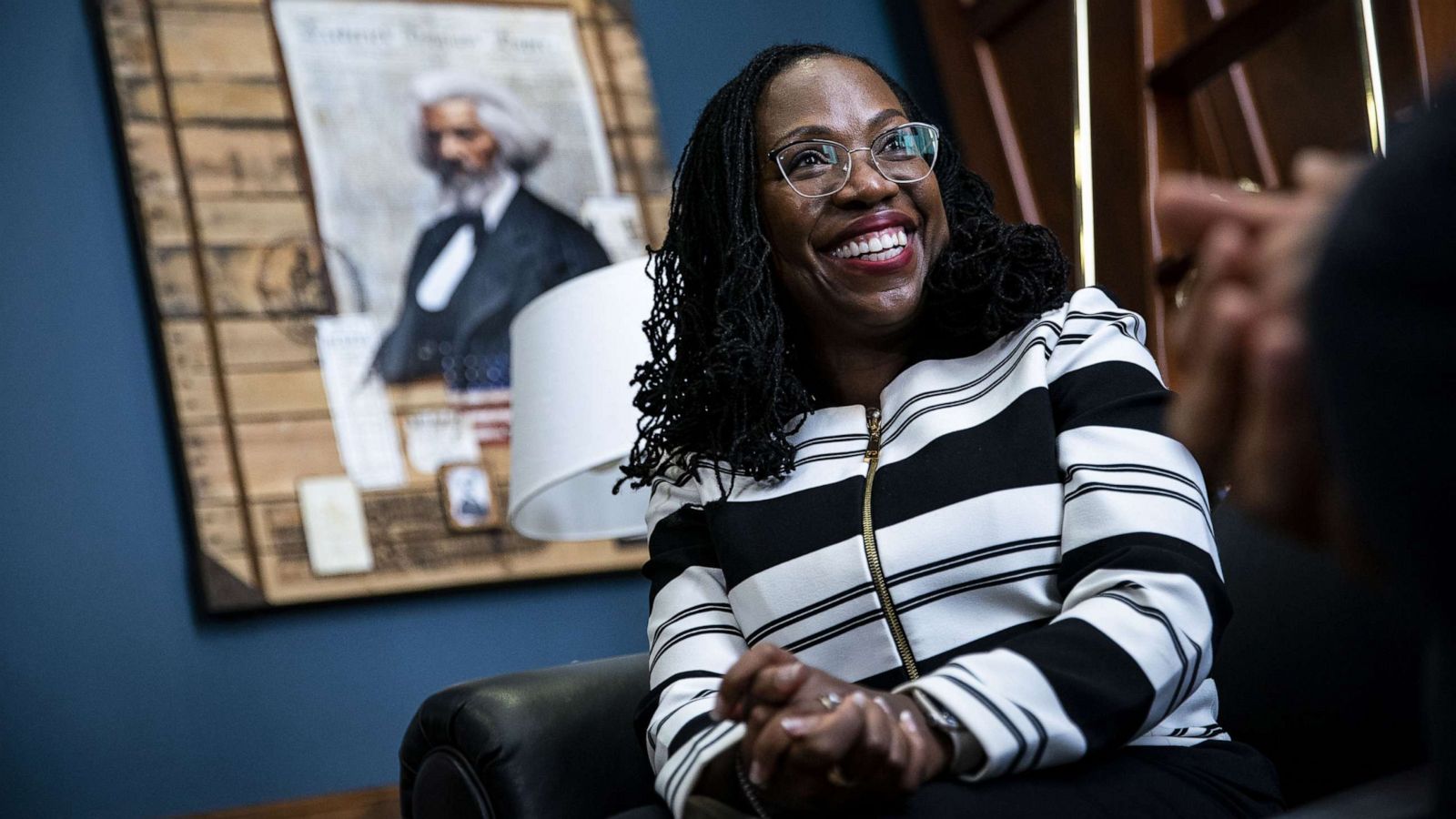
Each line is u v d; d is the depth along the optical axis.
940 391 1.36
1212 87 2.89
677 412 1.49
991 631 1.22
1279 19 2.49
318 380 3.04
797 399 1.41
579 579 3.15
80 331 2.97
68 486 2.90
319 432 3.01
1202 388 0.52
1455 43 2.11
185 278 3.01
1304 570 1.30
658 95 3.56
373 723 2.95
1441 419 0.41
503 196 3.27
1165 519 1.15
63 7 3.12
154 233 3.01
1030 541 1.22
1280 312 0.49
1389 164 0.43
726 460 1.41
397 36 3.29
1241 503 0.53
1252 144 2.82
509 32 3.39
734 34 3.67
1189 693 1.08
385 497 3.02
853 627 1.27
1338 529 0.50
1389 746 1.22
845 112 1.46
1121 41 2.99
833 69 1.49
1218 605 1.11
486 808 1.37
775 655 1.02
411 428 3.07
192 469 2.92
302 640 2.95
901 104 1.59
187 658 2.88
